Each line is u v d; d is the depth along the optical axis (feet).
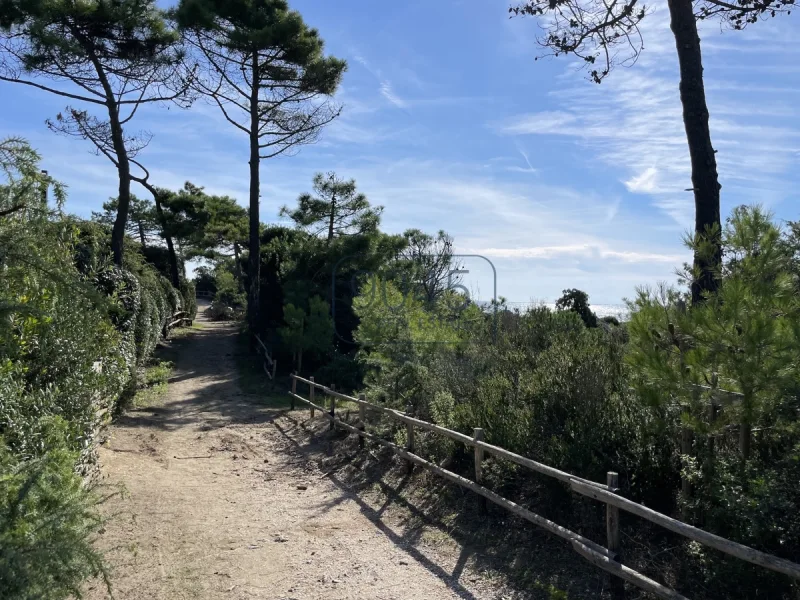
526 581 15.23
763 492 11.96
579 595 14.23
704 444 15.74
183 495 24.02
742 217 14.79
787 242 15.94
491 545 17.58
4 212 10.05
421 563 16.96
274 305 74.59
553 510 17.94
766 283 13.84
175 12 67.15
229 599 15.06
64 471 12.91
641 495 16.72
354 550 18.15
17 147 11.54
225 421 39.99
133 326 41.78
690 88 22.59
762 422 13.78
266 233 95.96
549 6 27.22
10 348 13.01
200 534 19.67
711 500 13.74
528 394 22.36
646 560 14.75
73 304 17.76
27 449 15.01
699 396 13.85
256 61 71.67
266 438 35.29
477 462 19.51
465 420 23.39
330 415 34.50
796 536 11.66
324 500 23.43
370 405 28.35
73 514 10.70
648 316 15.46
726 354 13.21
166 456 30.73
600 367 20.98
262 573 16.62
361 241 67.46
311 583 15.92
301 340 56.65
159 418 39.96
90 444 22.48
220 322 132.46
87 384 21.70
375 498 23.11
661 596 12.18
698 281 17.95
